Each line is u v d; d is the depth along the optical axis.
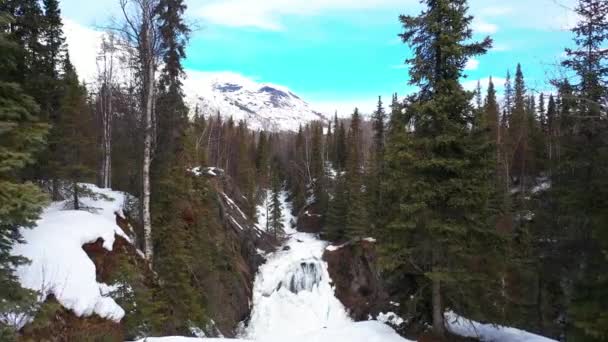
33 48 14.22
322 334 11.67
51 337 8.90
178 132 18.20
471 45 10.99
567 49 11.11
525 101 41.09
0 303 7.11
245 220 40.59
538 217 19.73
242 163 62.50
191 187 21.95
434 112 11.07
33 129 7.87
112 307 11.34
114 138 27.67
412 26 11.41
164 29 15.64
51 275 10.45
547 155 31.66
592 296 10.76
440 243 11.09
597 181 11.73
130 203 18.94
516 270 18.84
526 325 19.58
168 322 15.01
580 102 10.38
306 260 39.16
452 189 10.92
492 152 11.09
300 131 84.88
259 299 34.47
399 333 11.93
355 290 36.09
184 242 18.17
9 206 6.65
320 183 54.78
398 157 11.45
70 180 15.55
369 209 35.97
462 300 11.49
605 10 10.56
